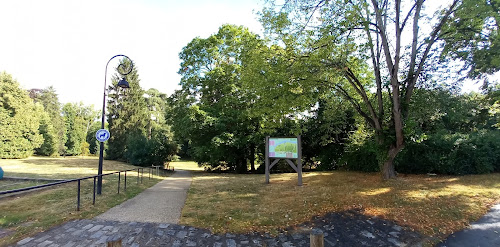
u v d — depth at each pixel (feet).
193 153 86.28
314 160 72.49
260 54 34.60
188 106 77.56
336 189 33.24
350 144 57.26
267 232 18.78
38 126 118.21
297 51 32.42
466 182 35.01
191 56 77.56
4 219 19.33
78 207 22.68
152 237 17.19
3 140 102.12
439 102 39.45
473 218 21.08
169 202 28.14
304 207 24.89
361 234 18.67
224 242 16.88
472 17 30.83
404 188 31.89
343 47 30.50
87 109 203.92
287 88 33.53
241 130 72.69
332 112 48.62
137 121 127.03
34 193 30.53
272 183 42.22
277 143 41.86
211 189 37.63
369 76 44.91
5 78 105.70
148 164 90.63
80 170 65.98
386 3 34.58
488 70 35.12
